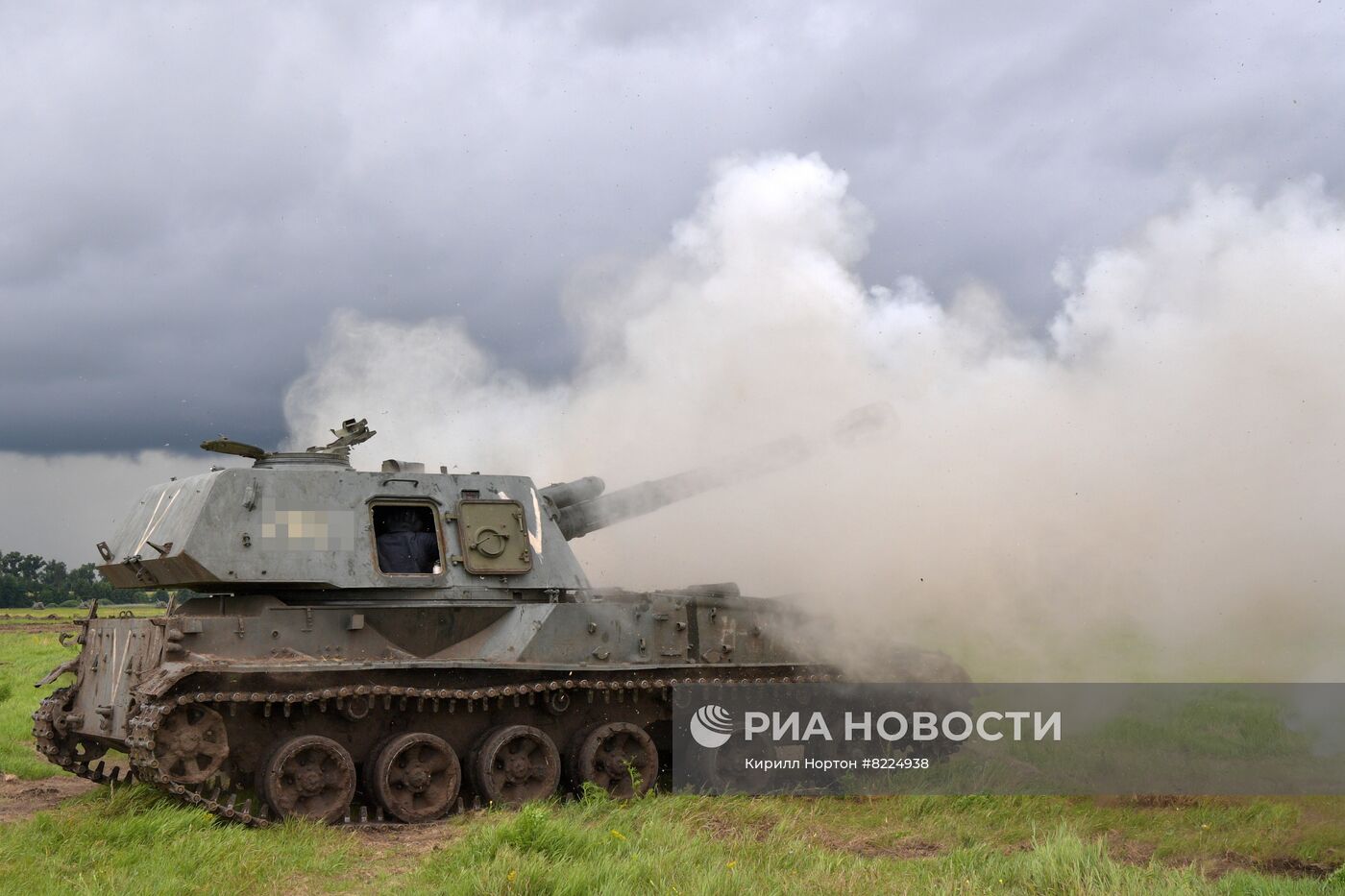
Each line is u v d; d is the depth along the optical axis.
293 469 14.46
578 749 14.32
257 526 13.77
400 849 11.81
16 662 32.12
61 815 12.52
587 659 14.60
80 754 15.09
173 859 10.66
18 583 125.94
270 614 13.35
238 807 12.66
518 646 14.27
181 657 12.62
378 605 14.05
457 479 15.09
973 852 10.94
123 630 14.03
